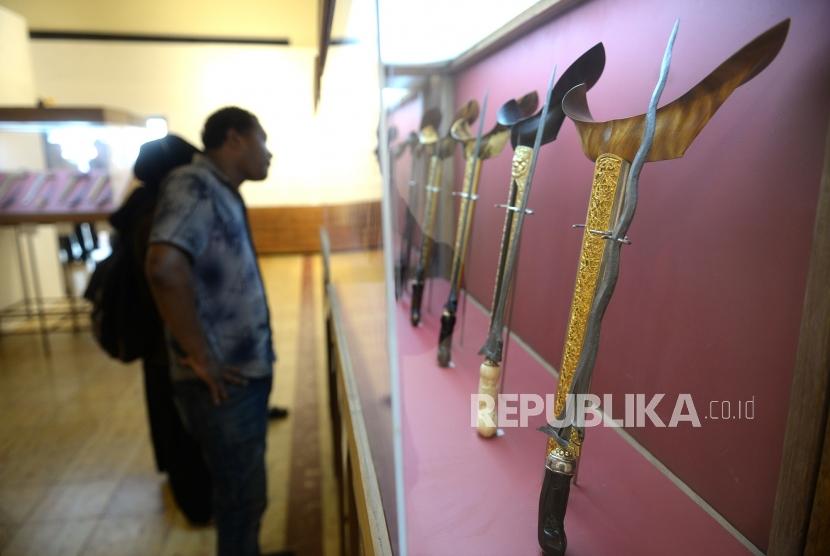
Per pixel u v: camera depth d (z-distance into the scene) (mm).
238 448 1216
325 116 1477
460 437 678
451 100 1159
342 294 1121
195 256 1068
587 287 498
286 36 5977
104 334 1500
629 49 615
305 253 6312
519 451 665
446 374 847
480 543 511
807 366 437
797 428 449
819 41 447
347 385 770
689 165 588
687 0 546
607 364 737
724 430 560
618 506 576
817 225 425
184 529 1638
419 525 537
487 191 957
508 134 827
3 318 3760
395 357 392
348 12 640
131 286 1439
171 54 5867
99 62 5777
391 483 429
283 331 3543
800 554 458
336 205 1306
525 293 863
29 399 2545
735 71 405
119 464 1988
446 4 823
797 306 479
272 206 6184
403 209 1059
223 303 1158
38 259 4242
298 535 1600
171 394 1509
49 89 5754
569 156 700
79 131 3031
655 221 640
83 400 2527
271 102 6078
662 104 582
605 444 689
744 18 495
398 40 964
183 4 5383
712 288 566
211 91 6000
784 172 484
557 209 738
